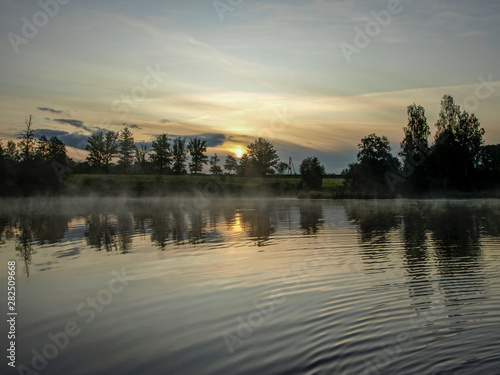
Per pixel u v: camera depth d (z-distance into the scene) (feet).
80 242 57.72
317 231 67.46
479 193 239.09
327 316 23.84
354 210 124.88
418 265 37.37
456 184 249.96
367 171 261.24
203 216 105.09
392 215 102.06
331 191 256.73
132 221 90.94
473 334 20.43
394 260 40.14
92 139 307.37
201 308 26.30
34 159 247.50
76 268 39.73
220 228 74.54
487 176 258.78
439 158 246.88
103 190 265.75
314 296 28.09
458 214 103.76
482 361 17.47
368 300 26.73
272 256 44.06
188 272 36.81
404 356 18.13
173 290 30.86
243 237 61.05
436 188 248.93
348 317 23.53
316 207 145.07
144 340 21.33
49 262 43.04
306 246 50.83
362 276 33.55
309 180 277.44
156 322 23.98
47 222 91.25
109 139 314.76
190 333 22.04
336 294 28.40
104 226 80.07
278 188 276.00
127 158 328.08
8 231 73.26
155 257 44.88
